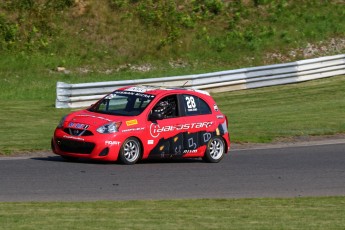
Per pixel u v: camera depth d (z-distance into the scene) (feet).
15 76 261.65
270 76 269.03
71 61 280.72
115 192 113.09
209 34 320.29
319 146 176.55
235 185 124.47
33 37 286.46
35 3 299.99
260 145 177.99
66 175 125.59
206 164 147.13
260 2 348.59
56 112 211.82
